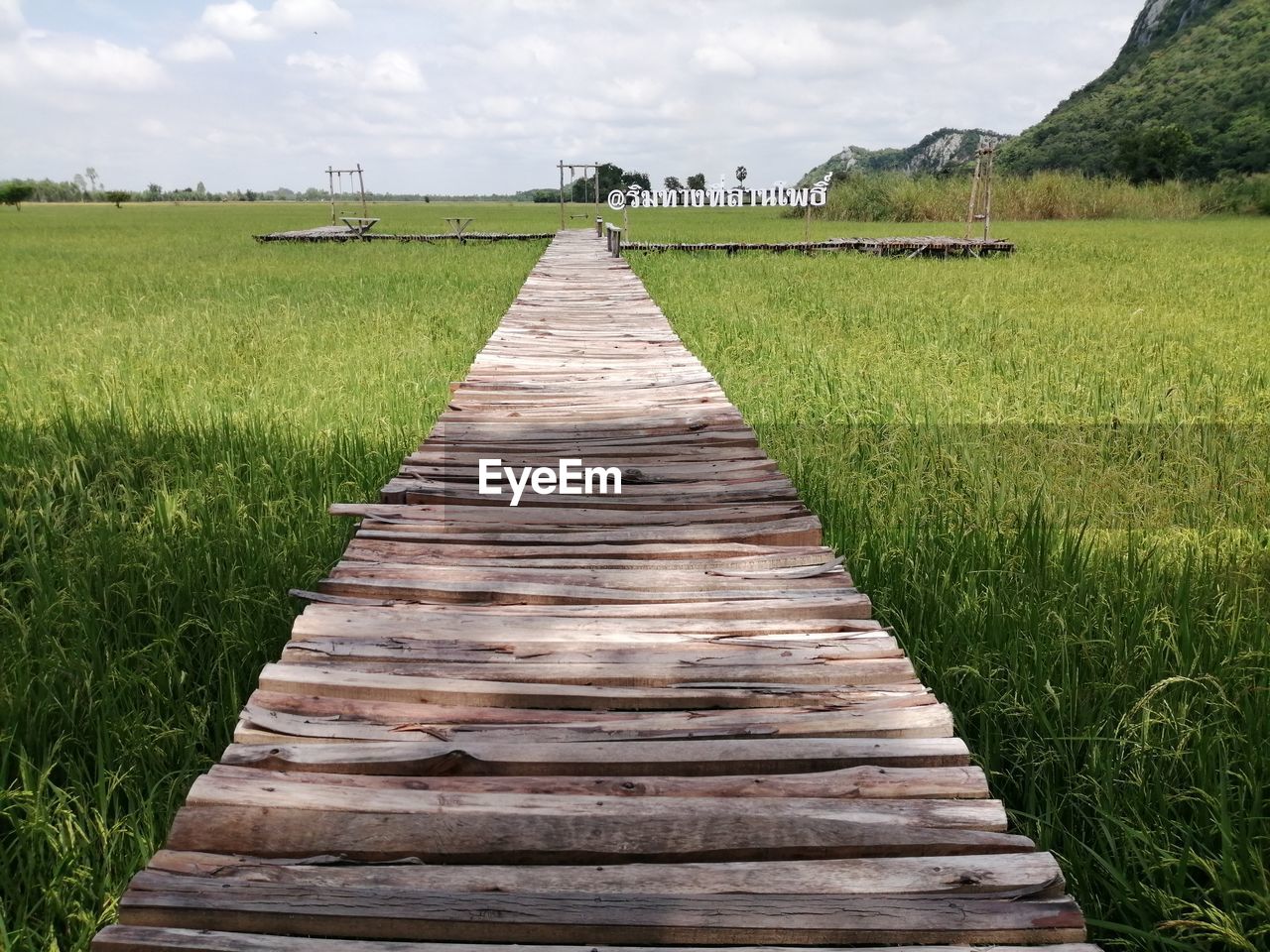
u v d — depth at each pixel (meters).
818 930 1.84
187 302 12.80
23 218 53.06
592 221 46.19
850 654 2.86
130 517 4.44
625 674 2.72
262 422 6.05
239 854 2.04
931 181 40.44
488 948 1.81
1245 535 4.19
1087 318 10.77
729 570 3.50
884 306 11.85
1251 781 2.54
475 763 2.32
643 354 7.96
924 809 2.15
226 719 2.96
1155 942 2.23
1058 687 3.10
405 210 73.75
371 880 1.95
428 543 3.78
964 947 1.82
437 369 8.00
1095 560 3.97
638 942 1.85
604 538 3.84
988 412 6.37
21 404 6.55
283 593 3.75
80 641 3.31
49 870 2.39
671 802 2.17
